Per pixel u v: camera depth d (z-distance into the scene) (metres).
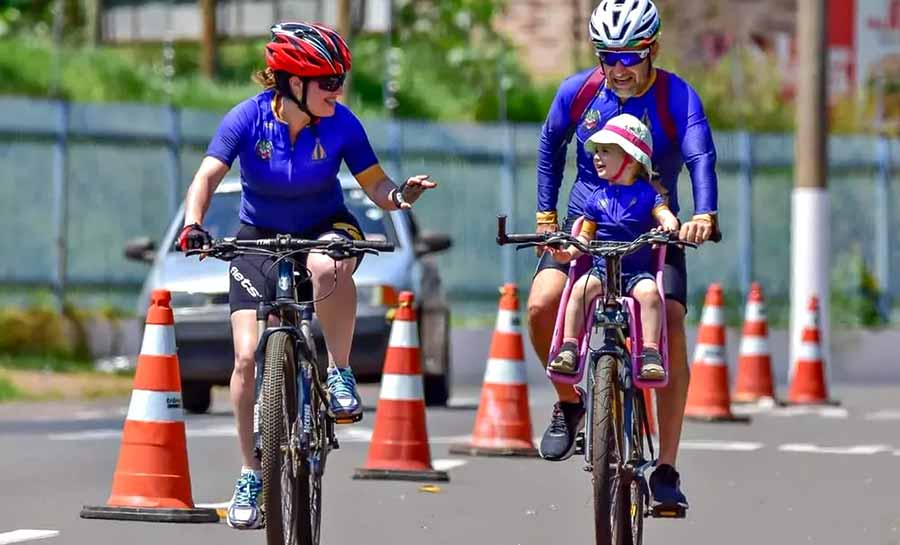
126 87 81.25
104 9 99.00
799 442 41.19
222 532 25.78
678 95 22.84
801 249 63.22
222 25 99.81
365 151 22.84
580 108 23.22
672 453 23.20
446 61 93.38
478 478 33.34
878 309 77.94
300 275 22.34
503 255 71.06
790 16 96.94
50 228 64.31
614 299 21.88
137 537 25.23
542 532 26.59
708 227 21.61
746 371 53.78
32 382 55.53
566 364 21.78
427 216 70.12
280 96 22.53
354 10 96.50
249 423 22.78
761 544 25.64
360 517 28.00
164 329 27.42
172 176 66.56
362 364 43.59
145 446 27.17
